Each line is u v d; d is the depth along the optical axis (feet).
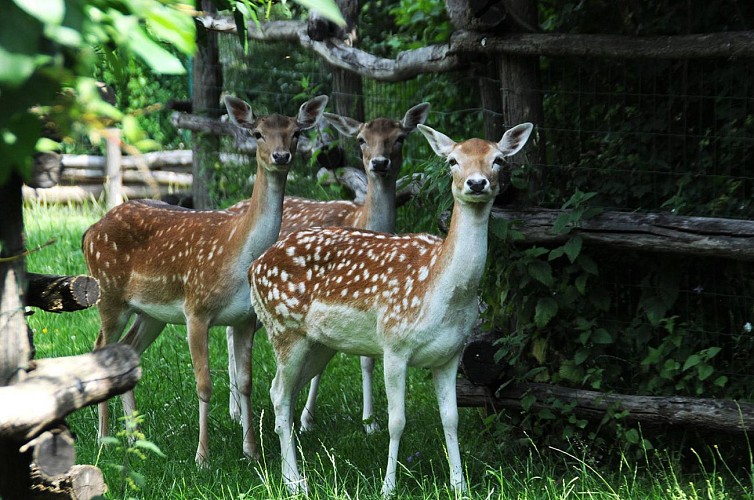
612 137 27.94
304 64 51.19
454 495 23.18
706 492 22.82
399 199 36.29
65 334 38.11
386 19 54.19
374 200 32.86
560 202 27.09
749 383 24.81
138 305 29.66
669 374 24.82
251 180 50.60
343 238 25.53
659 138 27.48
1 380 14.24
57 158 14.56
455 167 22.41
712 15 28.09
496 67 27.89
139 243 29.58
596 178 27.48
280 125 27.99
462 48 27.22
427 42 43.42
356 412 31.24
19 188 14.43
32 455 14.06
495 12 26.37
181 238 28.68
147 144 10.31
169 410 30.78
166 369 34.30
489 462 26.14
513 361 25.75
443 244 23.11
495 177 22.27
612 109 28.17
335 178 41.52
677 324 25.55
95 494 15.56
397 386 23.91
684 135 26.27
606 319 26.17
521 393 26.27
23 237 14.71
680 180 26.23
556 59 29.12
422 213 37.91
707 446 23.98
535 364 26.76
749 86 26.27
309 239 25.76
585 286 25.85
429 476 25.18
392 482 23.72
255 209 27.68
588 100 28.58
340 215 34.14
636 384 26.11
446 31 40.93
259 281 26.02
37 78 9.64
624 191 27.02
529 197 26.63
